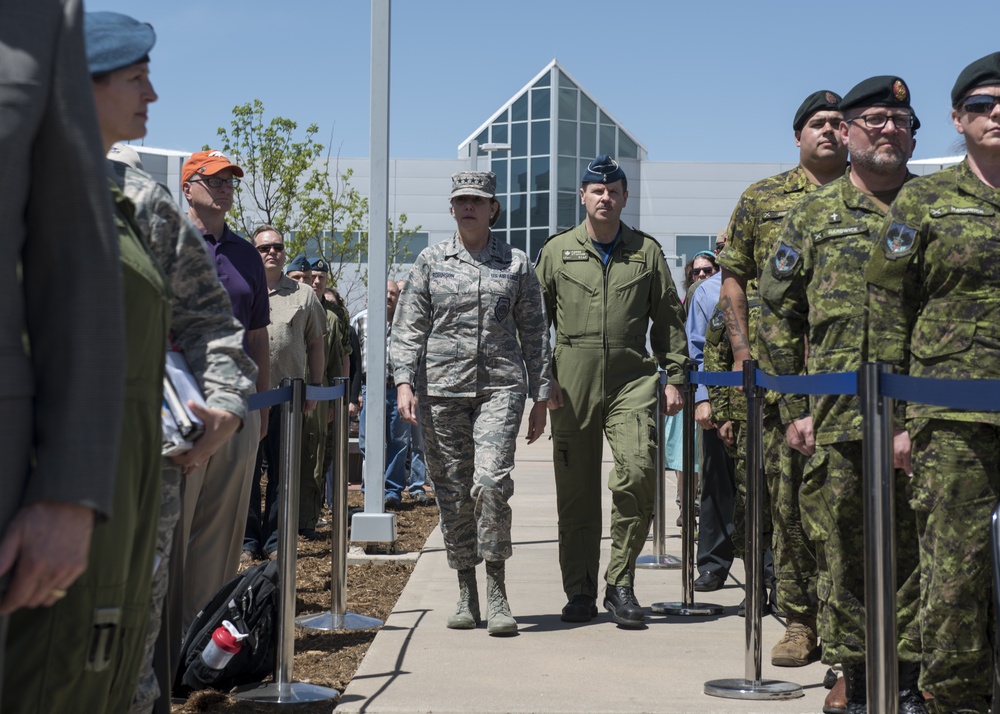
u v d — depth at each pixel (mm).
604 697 4395
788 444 4586
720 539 6863
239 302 5090
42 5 1806
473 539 5668
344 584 5754
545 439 19000
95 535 2076
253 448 5121
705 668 4867
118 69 2711
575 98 46156
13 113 1741
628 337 5801
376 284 7844
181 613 4199
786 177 5191
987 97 3650
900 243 3787
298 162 21516
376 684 4559
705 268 8930
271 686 4512
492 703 4293
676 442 9586
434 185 47156
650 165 47906
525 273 5641
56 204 1801
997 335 3664
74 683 2080
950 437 3637
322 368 8188
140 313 2254
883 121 4172
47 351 1787
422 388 5586
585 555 5891
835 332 4191
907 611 3994
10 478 1729
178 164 40562
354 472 12609
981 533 3609
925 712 3924
